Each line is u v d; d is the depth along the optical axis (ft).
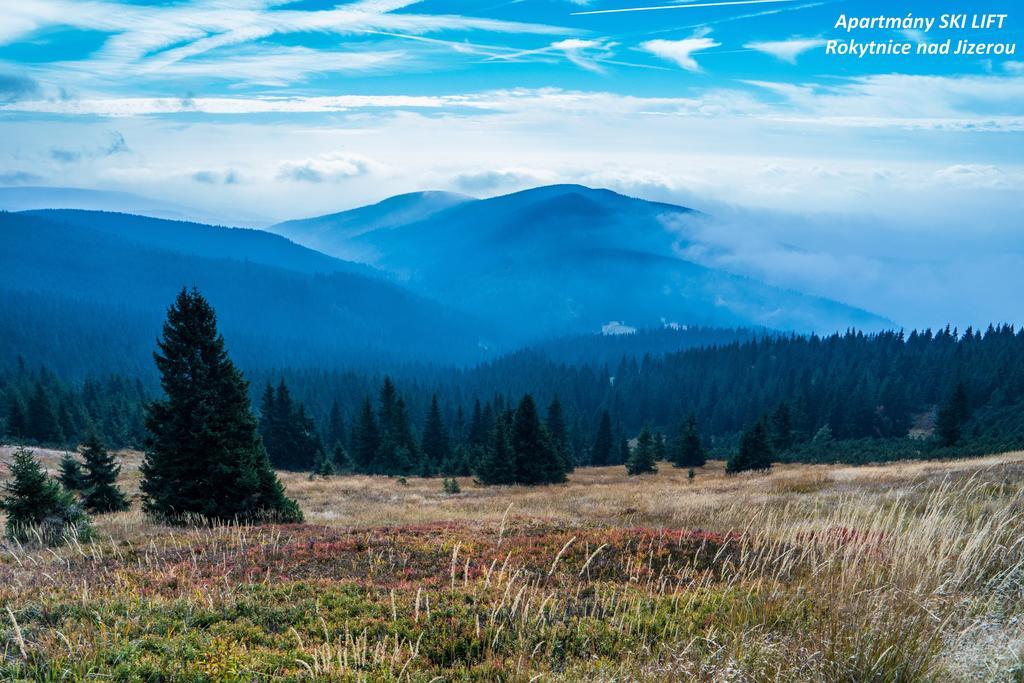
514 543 39.52
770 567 30.42
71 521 51.21
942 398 361.10
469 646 20.95
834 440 298.97
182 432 64.64
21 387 344.08
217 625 22.88
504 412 216.13
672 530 43.42
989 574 22.41
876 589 19.17
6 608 22.80
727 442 378.12
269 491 66.03
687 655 17.44
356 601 26.89
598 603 25.70
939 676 14.43
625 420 495.41
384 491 142.92
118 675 16.99
